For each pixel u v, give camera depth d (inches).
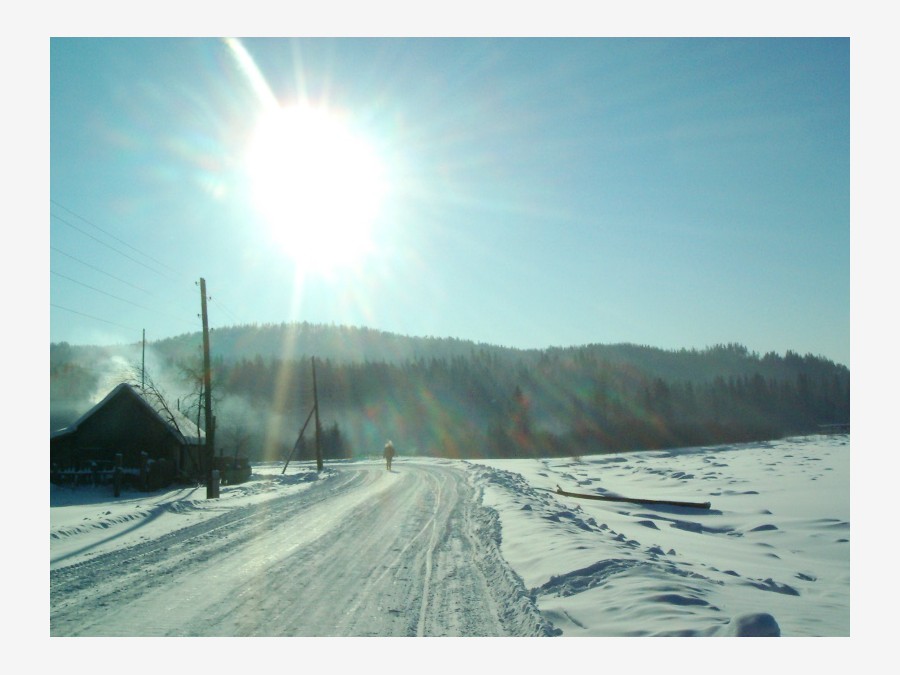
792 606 351.9
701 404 4441.4
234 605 323.9
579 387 4712.1
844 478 1288.1
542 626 277.0
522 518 606.9
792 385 4776.1
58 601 331.9
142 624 293.0
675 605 302.5
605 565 378.3
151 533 565.3
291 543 510.9
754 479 1343.5
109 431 1184.8
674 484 1316.4
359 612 310.8
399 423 4288.9
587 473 1668.3
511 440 3516.2
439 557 451.2
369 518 672.4
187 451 1254.9
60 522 589.3
